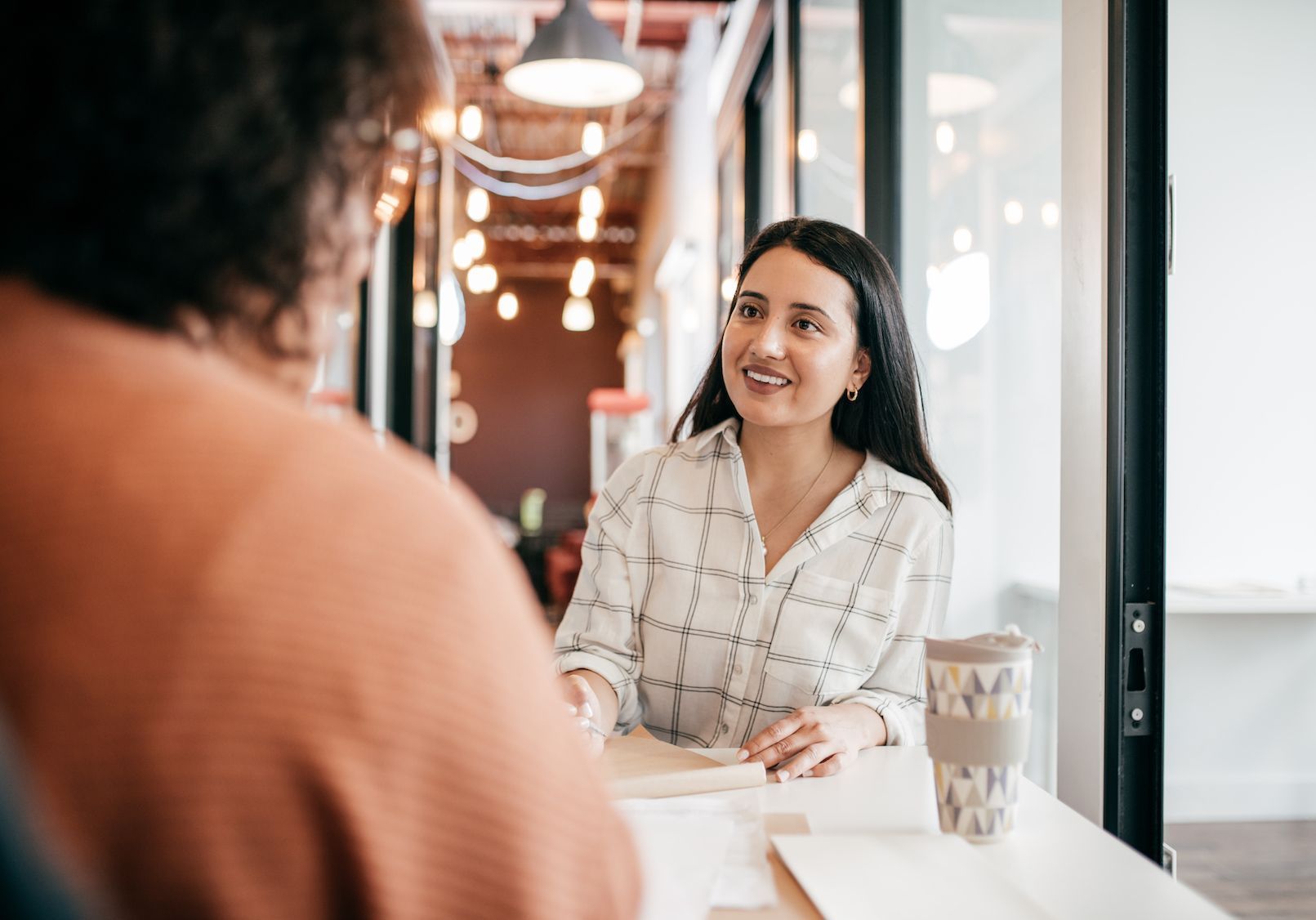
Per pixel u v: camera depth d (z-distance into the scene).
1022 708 0.98
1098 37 1.56
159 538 0.38
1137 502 1.52
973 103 2.76
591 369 16.84
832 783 1.18
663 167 11.11
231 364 0.50
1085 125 1.60
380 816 0.38
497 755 0.41
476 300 16.44
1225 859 2.79
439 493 0.45
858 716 1.36
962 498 2.78
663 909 0.76
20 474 0.39
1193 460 2.88
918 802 1.10
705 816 0.99
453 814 0.40
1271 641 3.03
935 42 2.97
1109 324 1.52
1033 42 2.52
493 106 10.10
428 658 0.40
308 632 0.38
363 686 0.38
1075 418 1.61
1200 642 3.03
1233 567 2.90
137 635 0.37
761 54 5.39
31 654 0.37
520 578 0.49
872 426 1.62
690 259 8.12
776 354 1.49
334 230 0.50
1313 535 2.90
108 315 0.45
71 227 0.43
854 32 3.50
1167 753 3.05
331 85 0.47
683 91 9.02
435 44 0.59
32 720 0.36
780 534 1.59
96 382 0.41
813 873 0.85
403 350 5.54
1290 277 2.85
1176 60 2.81
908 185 3.13
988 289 2.69
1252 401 2.87
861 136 3.16
